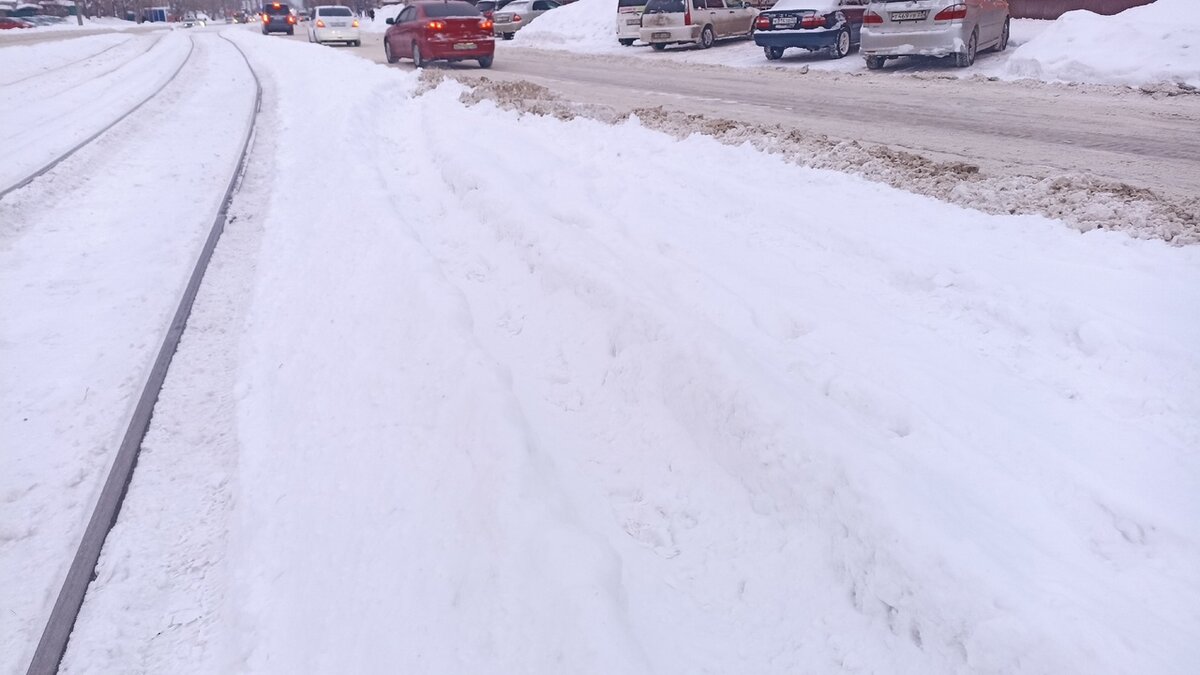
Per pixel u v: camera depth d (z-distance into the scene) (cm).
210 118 1508
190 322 578
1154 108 1164
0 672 288
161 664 290
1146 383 405
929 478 317
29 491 392
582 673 246
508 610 273
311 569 318
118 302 618
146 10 12138
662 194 750
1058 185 702
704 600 300
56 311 604
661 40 2494
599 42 3055
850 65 1875
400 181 892
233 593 314
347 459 383
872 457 313
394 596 294
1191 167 809
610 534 321
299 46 3209
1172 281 508
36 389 489
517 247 616
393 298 537
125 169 1080
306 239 720
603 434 405
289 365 495
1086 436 367
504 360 474
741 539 323
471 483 338
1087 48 1476
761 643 280
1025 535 299
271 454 402
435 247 661
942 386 396
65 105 1884
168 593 324
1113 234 585
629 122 1097
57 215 870
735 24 2617
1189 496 323
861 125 1112
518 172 817
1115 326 446
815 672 266
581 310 505
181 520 366
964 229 628
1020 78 1507
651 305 456
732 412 361
